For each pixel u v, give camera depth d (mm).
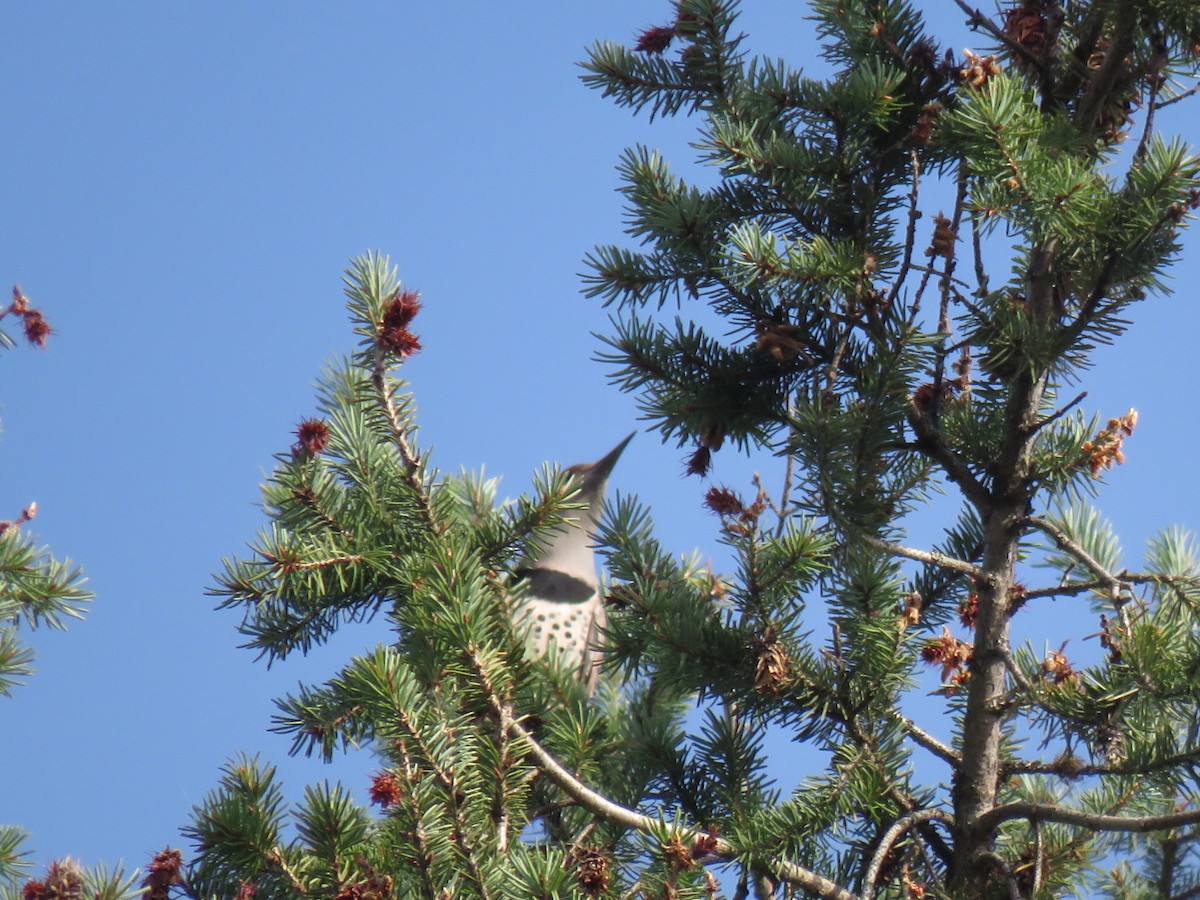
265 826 9703
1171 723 10219
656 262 11852
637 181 11641
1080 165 10500
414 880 9492
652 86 12406
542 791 11930
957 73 12164
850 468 10719
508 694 10555
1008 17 12086
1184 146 10305
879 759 10836
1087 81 11812
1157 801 11641
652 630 11102
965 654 11188
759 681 10586
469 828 9508
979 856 10688
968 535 12438
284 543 11570
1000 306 11016
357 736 11469
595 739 12141
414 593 10961
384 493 12016
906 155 12086
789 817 10406
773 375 11922
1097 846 11938
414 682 9719
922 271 10781
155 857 9602
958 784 10969
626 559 11484
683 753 11609
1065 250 10891
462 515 12961
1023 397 11492
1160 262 10516
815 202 11773
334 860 9516
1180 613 10602
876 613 10938
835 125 11617
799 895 10805
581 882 9398
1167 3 10922
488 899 9289
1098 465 11508
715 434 11906
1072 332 10984
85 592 12219
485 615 10617
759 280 10969
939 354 10938
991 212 10477
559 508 12047
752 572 10773
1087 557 10852
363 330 11391
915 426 11406
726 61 12172
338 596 12047
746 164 11492
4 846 11273
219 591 11703
